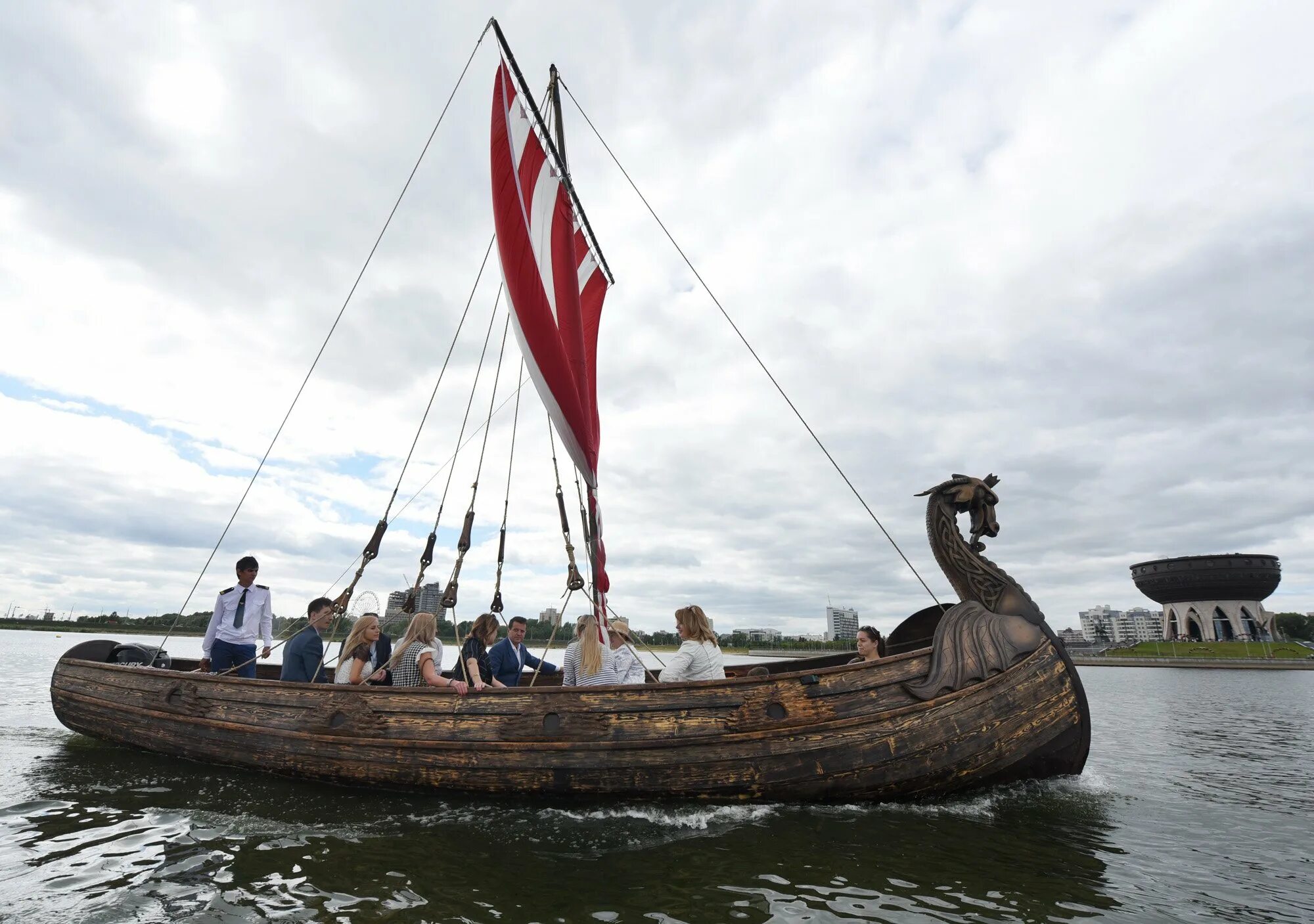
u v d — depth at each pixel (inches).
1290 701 1139.3
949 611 294.4
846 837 228.7
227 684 333.1
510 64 466.6
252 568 393.1
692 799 259.8
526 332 415.5
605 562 462.9
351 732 292.0
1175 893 187.9
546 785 263.0
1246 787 343.9
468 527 429.7
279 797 276.8
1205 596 4995.1
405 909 169.8
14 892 176.7
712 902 177.2
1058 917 171.5
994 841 228.4
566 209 502.3
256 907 169.3
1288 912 176.7
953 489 321.1
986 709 273.3
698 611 306.3
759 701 264.1
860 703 265.9
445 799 274.4
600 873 196.1
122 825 237.1
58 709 403.2
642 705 265.7
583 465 450.0
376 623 341.1
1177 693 1438.2
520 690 276.5
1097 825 250.8
